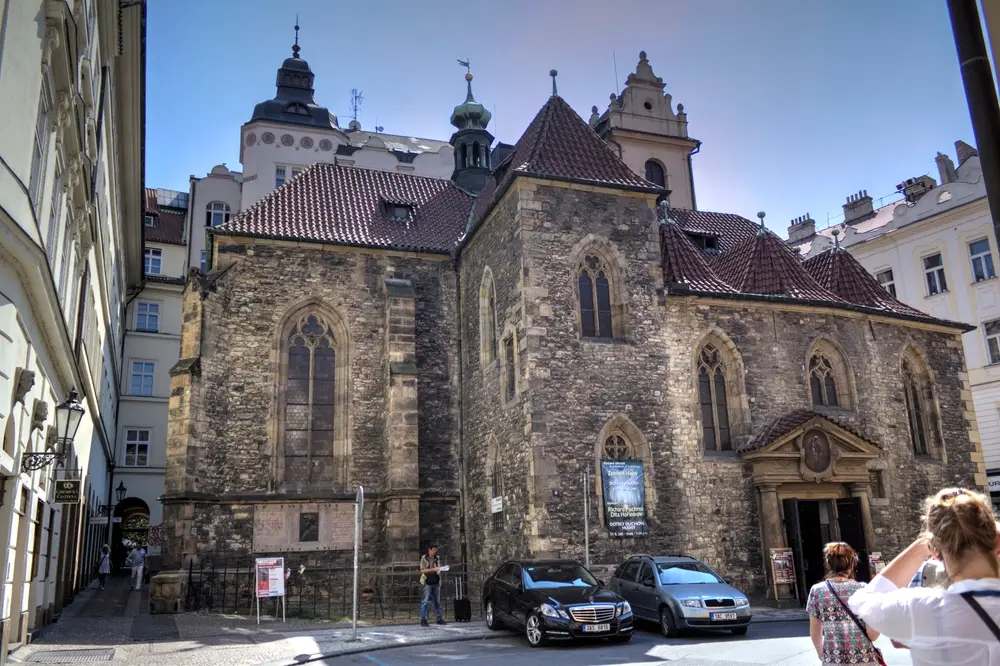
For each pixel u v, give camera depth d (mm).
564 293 23953
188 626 19766
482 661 14148
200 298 25672
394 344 26797
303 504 25750
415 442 25906
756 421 25781
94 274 23703
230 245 27203
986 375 37469
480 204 31594
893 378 28672
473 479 26703
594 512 22453
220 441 25516
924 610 3830
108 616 21938
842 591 5965
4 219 10227
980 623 3645
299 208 29781
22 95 10891
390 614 23344
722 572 23703
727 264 29969
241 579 24297
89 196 18109
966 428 29812
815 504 25672
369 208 31344
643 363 24359
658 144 40250
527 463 22562
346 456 26703
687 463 24219
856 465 25203
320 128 51094
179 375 24656
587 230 24781
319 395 27250
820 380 27531
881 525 26562
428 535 26641
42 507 17016
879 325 28969
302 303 27516
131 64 24500
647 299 25047
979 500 3990
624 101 40312
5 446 11930
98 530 38375
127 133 27984
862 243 43844
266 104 50906
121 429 43812
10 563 13133
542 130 26719
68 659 14438
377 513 26375
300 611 23359
